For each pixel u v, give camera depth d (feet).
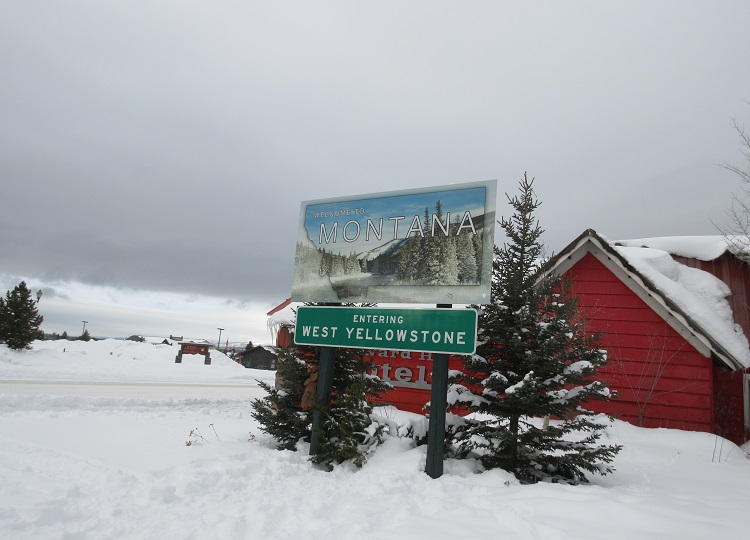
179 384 83.61
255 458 24.06
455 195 25.30
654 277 39.93
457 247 24.62
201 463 22.43
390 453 24.20
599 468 23.84
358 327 25.80
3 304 108.88
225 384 91.66
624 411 37.50
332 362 26.94
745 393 42.70
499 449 23.68
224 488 19.38
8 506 16.55
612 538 13.32
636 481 22.99
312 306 27.63
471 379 24.50
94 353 120.98
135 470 21.53
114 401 49.01
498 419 24.39
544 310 23.75
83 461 22.88
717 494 19.63
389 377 43.83
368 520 15.53
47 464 22.62
